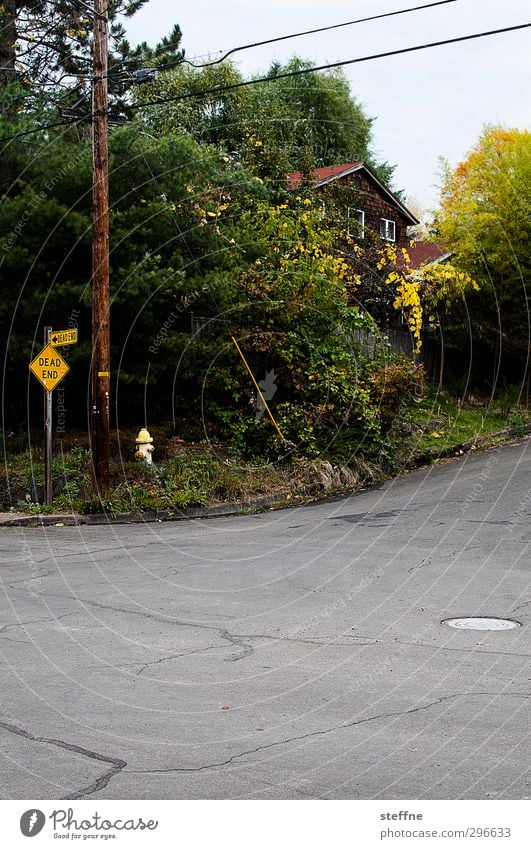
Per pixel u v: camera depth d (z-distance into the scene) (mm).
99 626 8289
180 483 17953
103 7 17281
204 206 22266
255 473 19156
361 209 30250
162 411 22156
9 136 21516
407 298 24125
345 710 5871
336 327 22016
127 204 21219
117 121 24688
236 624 8352
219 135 30141
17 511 16953
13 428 21750
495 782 4699
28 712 5836
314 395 21281
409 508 16031
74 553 12750
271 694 6223
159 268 20984
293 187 27953
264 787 4664
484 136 29109
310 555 12125
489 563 11195
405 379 21844
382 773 4824
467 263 28609
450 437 23844
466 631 7973
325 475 19172
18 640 7750
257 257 22906
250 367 21484
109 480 17422
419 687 6355
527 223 28297
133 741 5324
